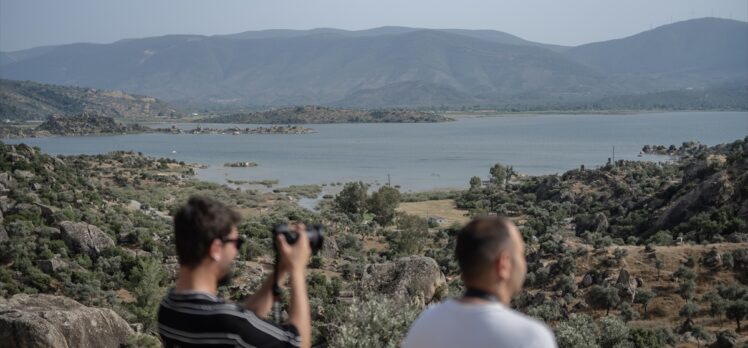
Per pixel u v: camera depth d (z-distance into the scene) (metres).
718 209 116.00
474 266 4.91
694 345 59.31
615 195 161.38
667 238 100.38
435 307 5.12
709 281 73.44
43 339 24.94
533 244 102.25
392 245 113.31
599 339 48.44
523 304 72.88
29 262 75.75
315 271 86.88
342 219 135.50
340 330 14.50
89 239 85.94
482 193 186.00
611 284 72.62
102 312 28.78
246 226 112.00
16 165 134.88
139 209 145.25
